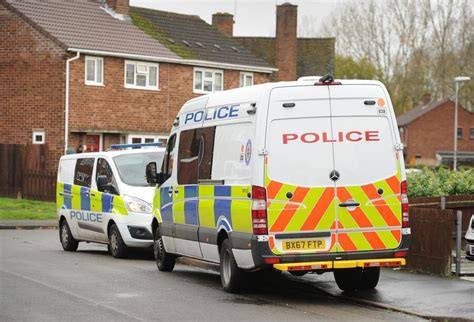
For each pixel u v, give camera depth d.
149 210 21.91
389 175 15.18
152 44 51.47
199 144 17.33
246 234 15.11
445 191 24.41
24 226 32.03
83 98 47.00
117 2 53.28
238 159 15.53
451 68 103.50
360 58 104.62
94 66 47.66
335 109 15.08
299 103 14.97
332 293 15.98
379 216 15.07
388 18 105.12
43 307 14.26
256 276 16.00
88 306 14.38
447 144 109.00
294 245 14.80
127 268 19.97
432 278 17.47
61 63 46.31
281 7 63.28
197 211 17.25
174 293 16.02
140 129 49.72
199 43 56.72
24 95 47.31
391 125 15.27
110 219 22.34
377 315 13.87
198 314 13.75
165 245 19.14
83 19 50.38
